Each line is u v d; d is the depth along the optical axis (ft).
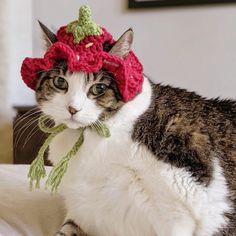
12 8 5.65
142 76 2.52
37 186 2.72
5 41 5.69
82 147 2.56
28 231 2.81
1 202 3.24
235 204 2.48
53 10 5.91
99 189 2.58
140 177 2.45
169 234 2.35
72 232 2.77
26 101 5.92
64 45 2.33
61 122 2.53
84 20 2.42
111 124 2.47
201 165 2.39
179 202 2.36
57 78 2.45
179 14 5.32
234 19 5.10
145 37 5.52
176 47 5.41
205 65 5.32
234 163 2.58
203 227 2.36
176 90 2.81
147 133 2.45
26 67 2.52
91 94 2.39
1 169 4.10
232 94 5.24
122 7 5.57
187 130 2.49
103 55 2.31
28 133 4.66
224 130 2.66
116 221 2.62
